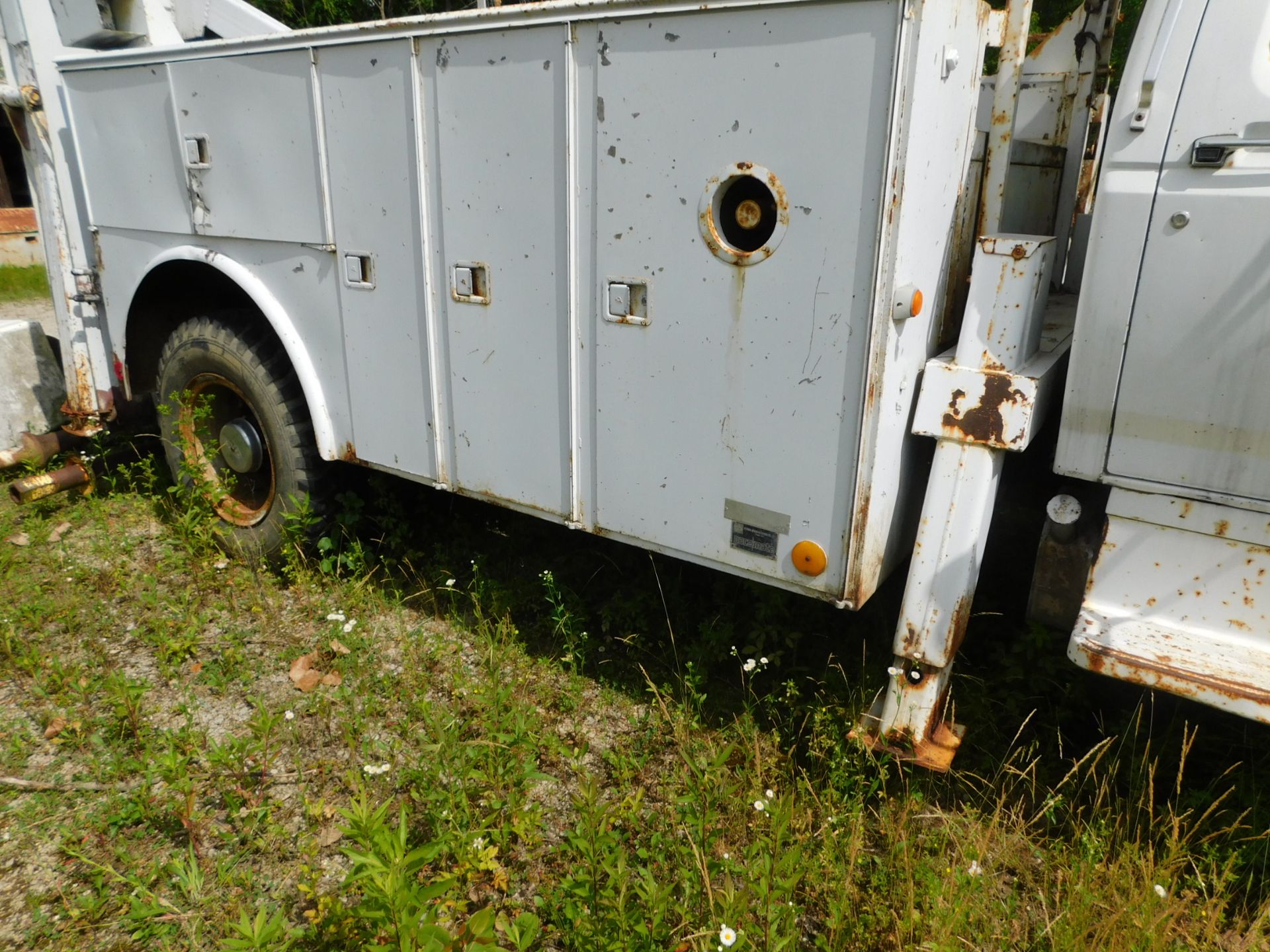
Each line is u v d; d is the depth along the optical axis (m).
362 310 3.37
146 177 3.95
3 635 3.54
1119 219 2.21
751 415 2.55
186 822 2.61
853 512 2.45
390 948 1.86
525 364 2.97
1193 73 2.11
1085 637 2.33
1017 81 2.57
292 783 2.88
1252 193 2.05
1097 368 2.32
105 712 3.19
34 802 2.80
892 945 2.29
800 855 2.41
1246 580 2.25
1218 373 2.16
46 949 2.33
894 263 2.24
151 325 4.43
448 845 2.46
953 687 3.12
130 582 4.01
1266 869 2.50
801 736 3.03
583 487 2.97
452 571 4.01
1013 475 2.88
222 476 4.31
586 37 2.56
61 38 4.18
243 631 3.68
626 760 2.92
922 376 2.56
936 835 2.62
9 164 12.12
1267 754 2.70
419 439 3.37
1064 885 2.47
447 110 2.90
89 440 5.00
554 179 2.73
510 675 3.37
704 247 2.50
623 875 2.16
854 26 2.16
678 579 3.69
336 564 4.04
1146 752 2.59
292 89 3.29
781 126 2.31
